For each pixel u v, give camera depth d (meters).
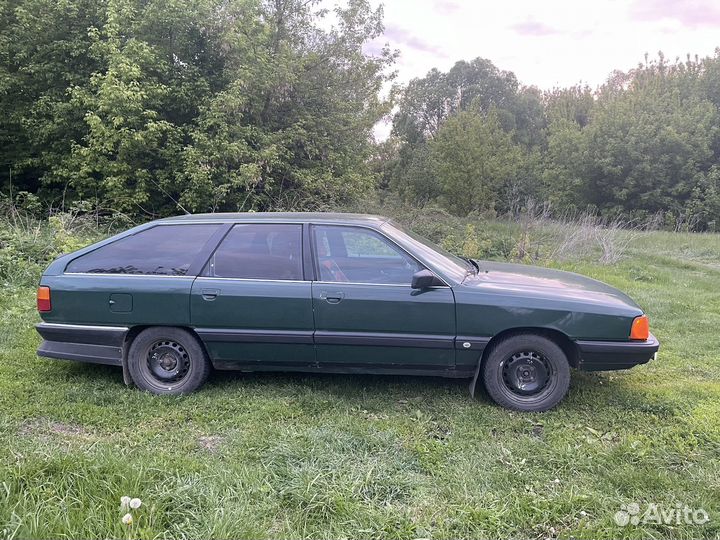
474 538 2.60
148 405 4.11
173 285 4.26
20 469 2.87
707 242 15.50
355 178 15.75
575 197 26.97
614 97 29.31
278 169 14.74
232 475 3.02
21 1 14.42
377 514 2.71
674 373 5.07
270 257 4.31
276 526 2.64
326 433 3.63
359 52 16.55
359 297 4.11
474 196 21.20
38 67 14.11
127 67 12.30
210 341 4.26
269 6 15.45
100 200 13.98
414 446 3.51
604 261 11.52
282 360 4.29
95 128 12.45
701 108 25.88
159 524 2.54
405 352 4.14
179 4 13.65
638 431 3.80
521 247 11.38
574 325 4.02
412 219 12.77
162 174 13.91
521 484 3.08
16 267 8.05
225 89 14.09
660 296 8.45
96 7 14.19
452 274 4.28
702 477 3.14
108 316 4.31
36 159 14.91
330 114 16.30
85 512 2.57
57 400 4.13
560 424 3.89
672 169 25.33
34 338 5.58
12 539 2.36
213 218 4.54
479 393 4.44
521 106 50.66
